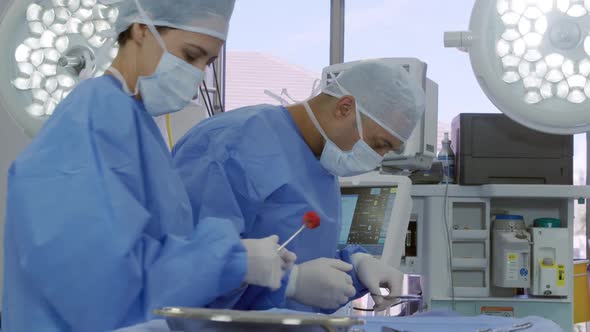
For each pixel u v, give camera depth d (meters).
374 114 1.93
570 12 2.21
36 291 1.19
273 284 1.31
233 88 6.16
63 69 2.08
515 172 2.73
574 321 3.24
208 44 1.47
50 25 2.06
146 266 1.22
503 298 2.67
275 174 1.85
